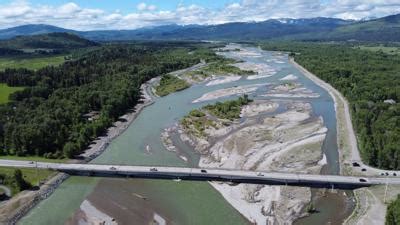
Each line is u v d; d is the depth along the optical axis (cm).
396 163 14950
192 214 12138
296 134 19150
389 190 13188
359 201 12731
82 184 14325
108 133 19862
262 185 13862
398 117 18775
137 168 14912
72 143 17012
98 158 16675
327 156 16550
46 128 17525
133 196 13375
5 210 12394
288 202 12756
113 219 11975
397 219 10150
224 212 12219
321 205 12581
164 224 11638
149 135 19562
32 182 14188
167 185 14062
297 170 15238
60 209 12594
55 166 15225
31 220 11938
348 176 14050
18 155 16712
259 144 17875
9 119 19038
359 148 17112
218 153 17038
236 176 14150
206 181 14288
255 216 11975
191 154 17075
